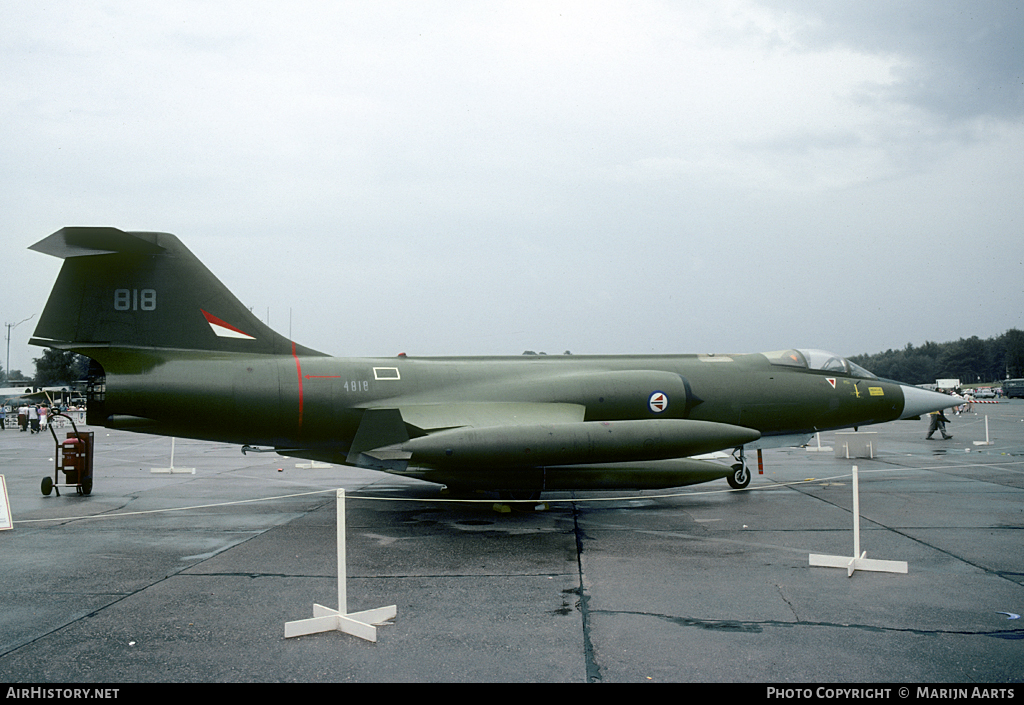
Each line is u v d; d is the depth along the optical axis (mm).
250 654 4625
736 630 5043
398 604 5707
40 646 4785
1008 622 5191
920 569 6676
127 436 32906
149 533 8656
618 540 8164
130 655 4613
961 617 5305
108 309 9797
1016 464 15898
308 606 5660
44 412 36531
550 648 4711
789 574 6559
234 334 10312
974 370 121500
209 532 8719
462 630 5074
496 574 6641
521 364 11695
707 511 10102
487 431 9109
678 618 5316
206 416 9828
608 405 11297
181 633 5035
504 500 10266
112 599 5863
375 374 10695
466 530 8828
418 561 7172
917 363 126750
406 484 13461
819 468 15539
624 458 9555
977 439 23625
